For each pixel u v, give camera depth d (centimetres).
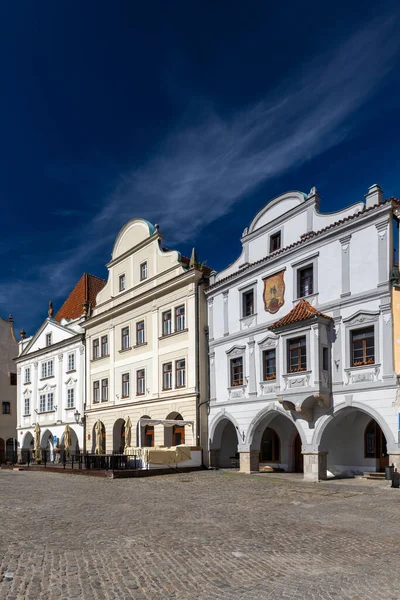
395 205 2144
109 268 4166
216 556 941
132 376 3734
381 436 2377
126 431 3566
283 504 1617
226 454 3138
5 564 879
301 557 937
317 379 2269
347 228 2319
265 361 2711
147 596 725
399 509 1493
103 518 1352
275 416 2711
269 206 2819
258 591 749
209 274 3316
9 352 6028
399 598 721
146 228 3769
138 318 3734
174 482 2333
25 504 1631
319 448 2306
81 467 3169
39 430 4534
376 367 2127
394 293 2095
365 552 975
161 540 1074
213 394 3050
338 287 2333
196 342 3152
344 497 1764
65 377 4609
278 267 2673
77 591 743
